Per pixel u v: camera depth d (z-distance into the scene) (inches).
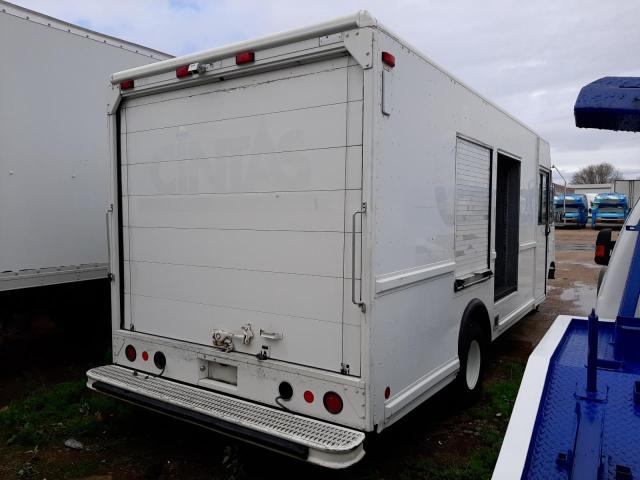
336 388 124.4
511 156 228.1
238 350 143.5
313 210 129.0
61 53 215.0
